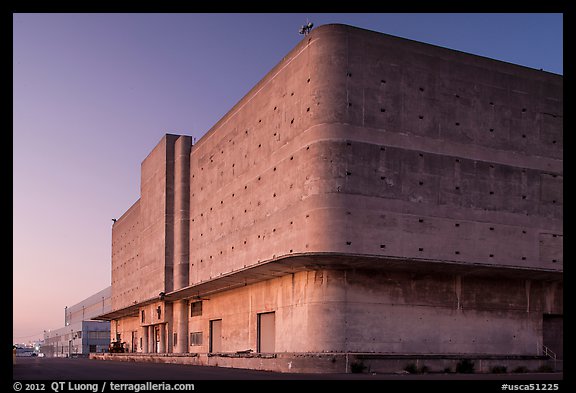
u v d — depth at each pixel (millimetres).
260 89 42969
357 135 34656
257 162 42625
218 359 41844
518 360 35094
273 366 33156
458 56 38312
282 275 38062
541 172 39812
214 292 50094
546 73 41250
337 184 33938
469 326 36656
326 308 33812
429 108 36812
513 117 39500
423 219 35531
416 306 35500
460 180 37031
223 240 48469
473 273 36594
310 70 35781
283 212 37594
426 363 32719
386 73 35938
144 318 68000
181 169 59719
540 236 38969
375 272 34969
